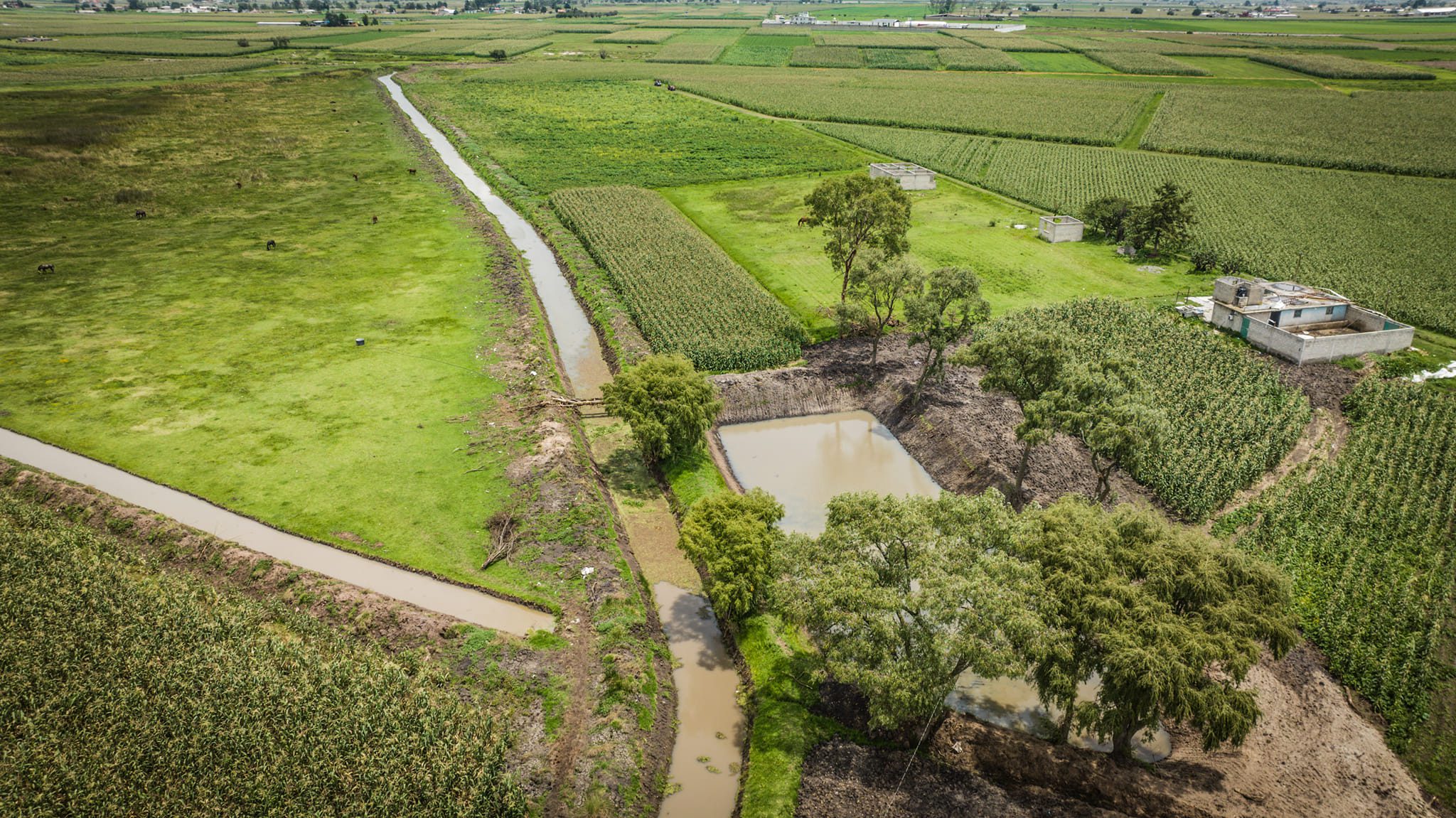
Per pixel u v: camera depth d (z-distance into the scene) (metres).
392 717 42.41
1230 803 40.81
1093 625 39.59
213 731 41.06
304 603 52.78
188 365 83.38
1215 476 62.91
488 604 53.44
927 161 164.50
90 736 41.25
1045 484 64.31
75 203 135.75
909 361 83.94
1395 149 161.00
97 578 51.41
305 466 67.12
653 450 66.19
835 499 47.38
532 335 90.94
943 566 42.06
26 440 70.69
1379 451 66.88
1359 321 88.00
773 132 194.00
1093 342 83.69
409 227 126.38
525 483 65.00
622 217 128.38
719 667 51.03
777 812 40.38
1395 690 45.94
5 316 93.94
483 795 38.91
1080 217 124.31
